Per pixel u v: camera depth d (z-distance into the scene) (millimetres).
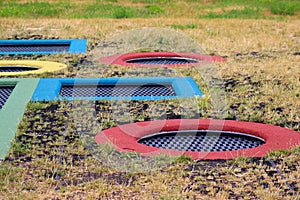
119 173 5258
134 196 4797
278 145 5961
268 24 14016
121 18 15344
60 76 8922
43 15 16156
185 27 13477
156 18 15086
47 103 7348
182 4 18578
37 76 8898
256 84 8531
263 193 4867
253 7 17844
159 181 5074
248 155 5707
